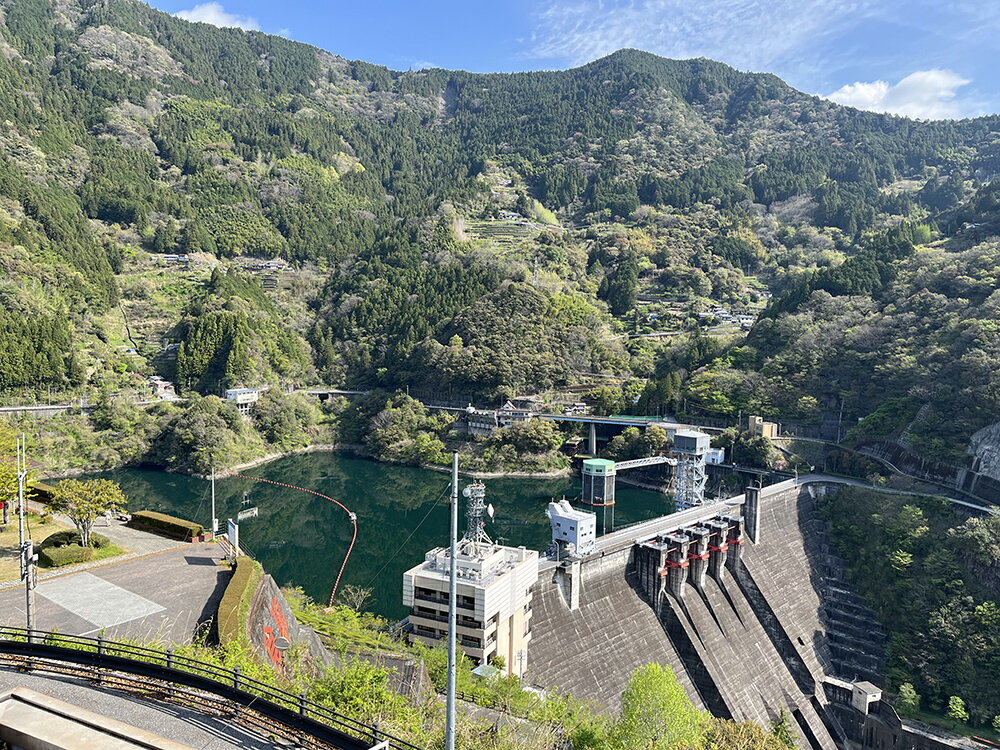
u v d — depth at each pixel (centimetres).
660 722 6062
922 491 16300
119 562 6569
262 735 3155
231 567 6494
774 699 11906
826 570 15512
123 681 3584
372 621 10075
